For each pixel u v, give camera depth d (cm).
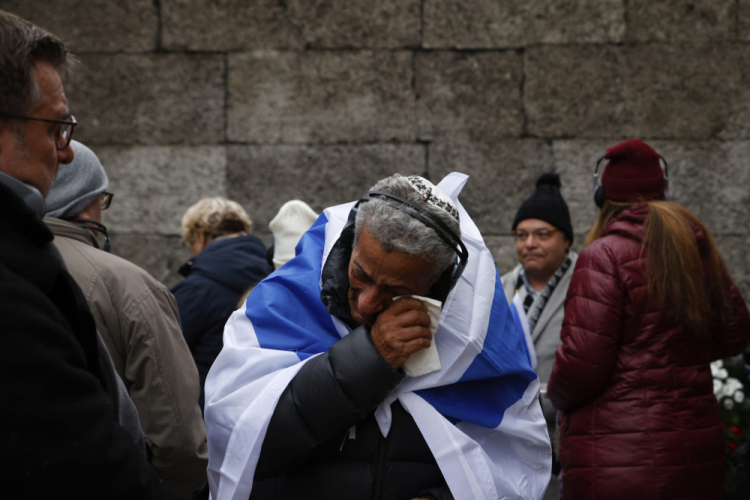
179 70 376
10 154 88
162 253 379
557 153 364
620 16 359
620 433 190
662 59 359
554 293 268
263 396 112
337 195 373
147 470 88
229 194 377
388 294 107
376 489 113
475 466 113
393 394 116
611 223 209
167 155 379
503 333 129
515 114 365
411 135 369
